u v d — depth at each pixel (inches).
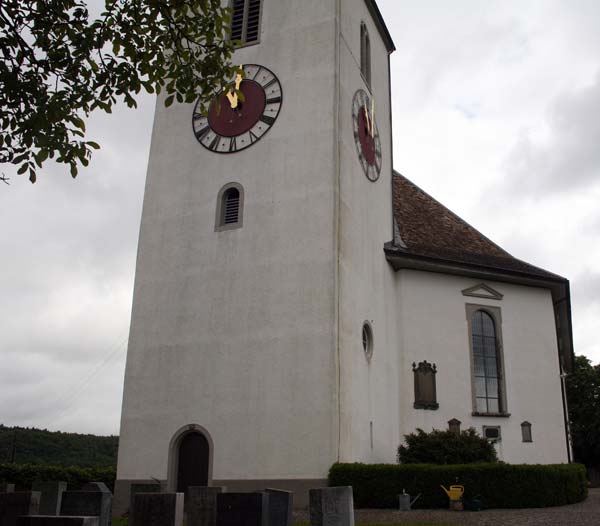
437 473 645.3
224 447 694.5
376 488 639.1
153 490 532.1
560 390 956.0
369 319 800.3
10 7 412.2
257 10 868.6
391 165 1009.5
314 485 647.8
